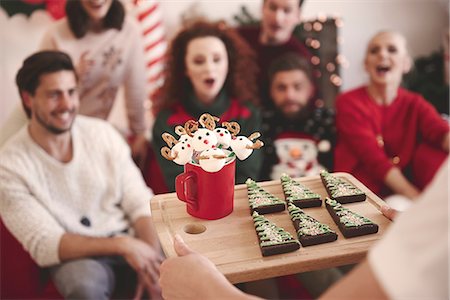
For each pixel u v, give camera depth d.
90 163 1.80
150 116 2.11
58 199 1.77
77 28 1.99
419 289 0.48
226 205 0.95
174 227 0.92
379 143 2.17
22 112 1.93
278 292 1.76
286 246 0.83
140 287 1.78
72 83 1.82
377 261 0.51
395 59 2.14
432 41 2.23
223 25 2.08
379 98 2.17
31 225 1.69
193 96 2.05
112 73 2.06
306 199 0.99
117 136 1.90
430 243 0.48
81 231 1.77
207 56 2.01
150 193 1.91
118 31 2.03
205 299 0.70
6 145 1.75
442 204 0.48
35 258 1.69
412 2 2.17
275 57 2.11
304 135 2.17
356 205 0.99
